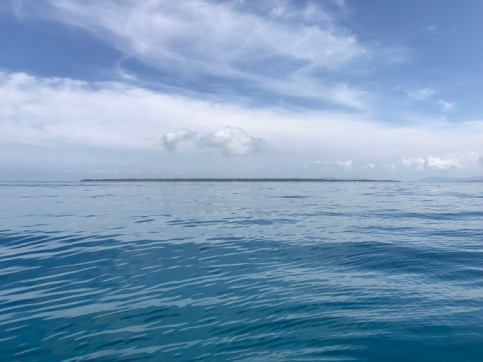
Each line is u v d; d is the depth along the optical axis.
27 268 7.91
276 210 20.86
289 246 10.09
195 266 8.03
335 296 5.98
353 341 4.40
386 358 4.02
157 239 11.23
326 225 14.27
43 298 6.02
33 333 4.71
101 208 21.36
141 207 22.30
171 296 6.09
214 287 6.54
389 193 42.53
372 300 5.75
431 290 6.22
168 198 31.25
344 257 8.76
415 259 8.42
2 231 12.66
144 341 4.48
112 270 7.74
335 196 35.62
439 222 15.06
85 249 9.77
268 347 4.30
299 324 4.90
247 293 6.20
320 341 4.42
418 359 3.98
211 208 22.03
